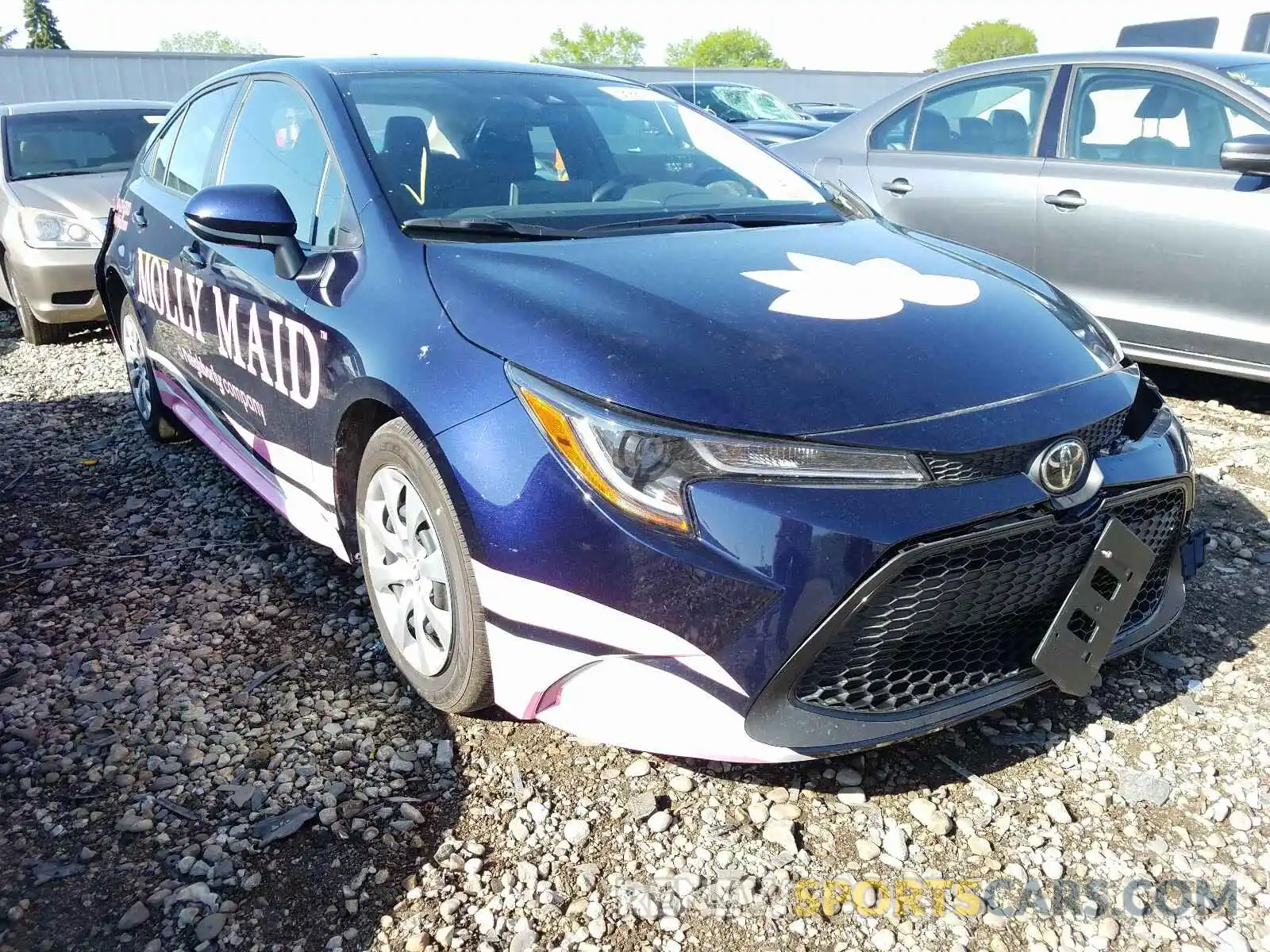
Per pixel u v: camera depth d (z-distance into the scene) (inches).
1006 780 88.4
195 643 109.0
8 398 199.8
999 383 81.3
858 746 77.2
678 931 72.8
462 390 82.4
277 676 103.0
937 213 205.2
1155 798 86.1
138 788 86.3
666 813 83.5
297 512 115.0
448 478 81.8
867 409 75.9
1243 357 167.9
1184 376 204.1
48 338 245.3
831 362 79.1
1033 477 78.1
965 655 81.6
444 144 111.5
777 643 73.0
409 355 87.6
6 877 76.7
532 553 77.4
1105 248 180.2
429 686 94.7
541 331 81.3
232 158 133.0
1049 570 80.5
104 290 176.9
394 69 123.4
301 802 84.6
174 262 138.9
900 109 216.2
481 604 83.7
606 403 75.5
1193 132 173.0
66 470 161.0
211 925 72.6
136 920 72.8
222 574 125.0
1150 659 105.7
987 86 201.9
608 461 74.7
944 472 75.3
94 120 278.1
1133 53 184.4
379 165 105.7
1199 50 184.5
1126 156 180.1
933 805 85.0
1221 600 117.3
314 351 100.6
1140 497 85.7
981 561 77.2
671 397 74.8
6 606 117.1
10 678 102.4
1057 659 82.1
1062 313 97.7
